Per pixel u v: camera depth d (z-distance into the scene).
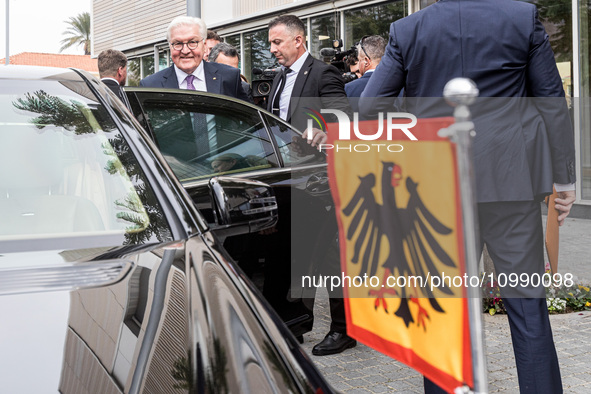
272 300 3.31
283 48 4.35
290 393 1.18
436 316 1.84
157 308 1.39
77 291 1.45
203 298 1.44
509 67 2.42
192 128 3.31
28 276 1.52
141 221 1.83
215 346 1.27
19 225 1.79
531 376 2.47
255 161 3.45
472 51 2.42
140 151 2.08
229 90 4.73
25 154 1.99
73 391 1.13
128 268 1.57
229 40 13.95
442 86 2.46
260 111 3.65
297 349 1.36
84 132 2.09
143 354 1.24
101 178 1.96
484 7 2.44
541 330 2.47
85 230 1.79
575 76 8.71
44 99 2.18
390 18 10.50
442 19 2.46
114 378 1.17
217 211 2.12
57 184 1.94
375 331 2.05
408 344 1.95
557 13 8.86
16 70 2.33
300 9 12.04
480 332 1.59
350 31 11.23
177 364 1.21
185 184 3.12
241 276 1.61
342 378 3.48
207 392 1.14
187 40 4.57
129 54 17.77
